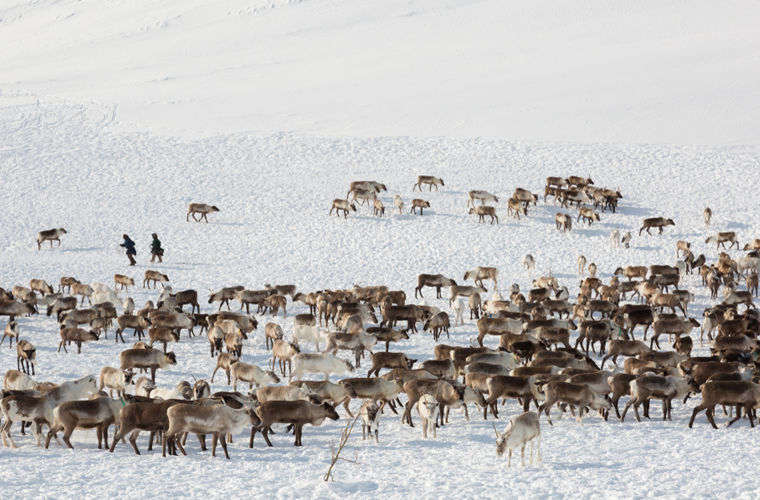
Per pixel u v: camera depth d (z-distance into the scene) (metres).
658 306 76.88
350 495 32.69
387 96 184.38
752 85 172.00
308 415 41.41
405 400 52.84
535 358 52.81
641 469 35.91
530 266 92.25
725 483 33.47
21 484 32.88
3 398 39.56
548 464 37.22
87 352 62.34
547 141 144.75
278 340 56.31
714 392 44.47
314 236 106.81
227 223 112.81
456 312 74.00
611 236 101.00
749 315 69.38
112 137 153.75
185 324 66.50
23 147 145.50
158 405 39.06
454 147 142.88
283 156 140.75
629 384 46.91
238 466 36.94
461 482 34.34
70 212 116.56
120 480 33.97
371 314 70.88
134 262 96.69
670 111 160.12
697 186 120.31
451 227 108.75
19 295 78.06
